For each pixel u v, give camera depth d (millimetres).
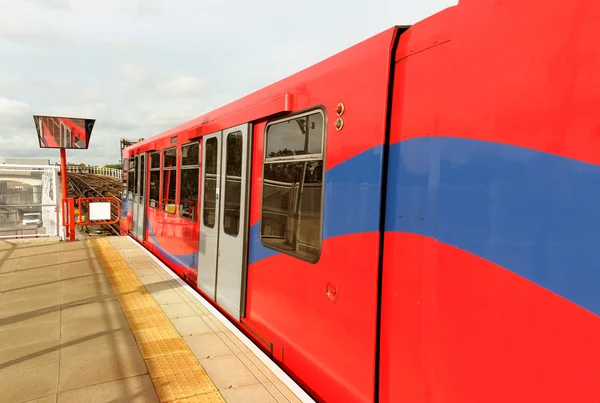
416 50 2441
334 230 3070
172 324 4711
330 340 3098
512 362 1825
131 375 3518
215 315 5012
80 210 13281
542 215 1741
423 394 2271
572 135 1656
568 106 1675
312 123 3422
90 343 4188
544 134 1749
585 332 1584
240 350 4008
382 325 2600
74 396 3191
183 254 7102
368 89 2771
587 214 1599
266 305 4160
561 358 1654
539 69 1781
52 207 11055
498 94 1938
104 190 41219
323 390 3178
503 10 1945
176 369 3627
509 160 1877
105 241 11125
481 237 1976
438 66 2285
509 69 1899
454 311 2098
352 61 2961
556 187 1699
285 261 3793
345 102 3000
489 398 1916
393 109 2592
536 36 1802
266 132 4250
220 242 5355
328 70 3234
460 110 2119
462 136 2102
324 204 3201
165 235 8336
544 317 1717
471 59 2080
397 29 2646
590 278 1578
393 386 2490
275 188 4039
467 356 2023
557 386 1664
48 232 11055
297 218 3605
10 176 10625
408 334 2391
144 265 7953
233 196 4965
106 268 7664
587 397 1571
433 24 2363
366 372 2697
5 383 3389
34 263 8117
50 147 11023
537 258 1749
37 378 3473
